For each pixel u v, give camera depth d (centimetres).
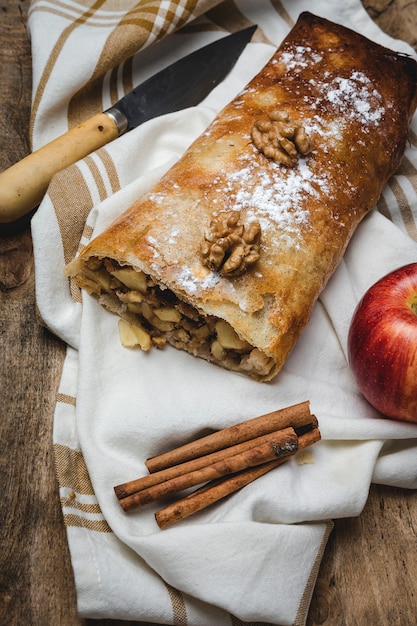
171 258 50
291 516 49
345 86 55
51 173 54
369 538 50
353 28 63
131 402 51
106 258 51
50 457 50
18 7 61
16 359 52
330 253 52
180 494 50
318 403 52
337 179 53
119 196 54
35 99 57
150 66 61
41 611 47
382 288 51
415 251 56
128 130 58
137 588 47
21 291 53
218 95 60
